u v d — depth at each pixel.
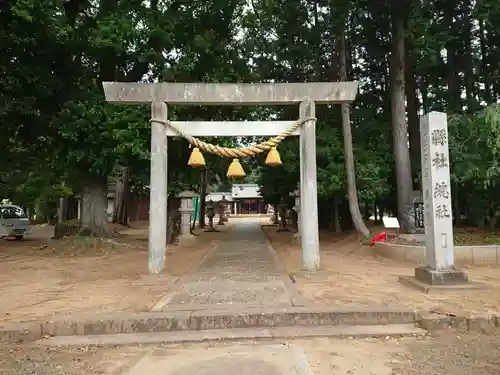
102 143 13.80
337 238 18.97
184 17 14.26
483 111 12.71
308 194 9.78
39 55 13.71
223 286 8.49
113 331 6.13
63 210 31.27
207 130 9.94
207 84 9.84
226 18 15.20
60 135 13.96
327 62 18.30
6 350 5.46
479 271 10.06
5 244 18.98
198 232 26.84
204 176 28.86
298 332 5.97
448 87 18.38
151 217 9.67
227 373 4.55
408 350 5.28
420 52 15.95
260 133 9.98
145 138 13.12
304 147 9.87
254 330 6.11
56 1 11.66
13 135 15.27
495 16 14.17
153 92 9.81
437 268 8.23
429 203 8.52
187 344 5.62
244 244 18.59
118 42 12.78
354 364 4.82
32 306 7.19
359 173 16.05
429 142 8.55
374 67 19.30
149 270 9.59
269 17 15.77
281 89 9.88
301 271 9.80
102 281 9.54
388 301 7.14
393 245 12.54
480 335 5.86
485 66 17.56
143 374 4.59
